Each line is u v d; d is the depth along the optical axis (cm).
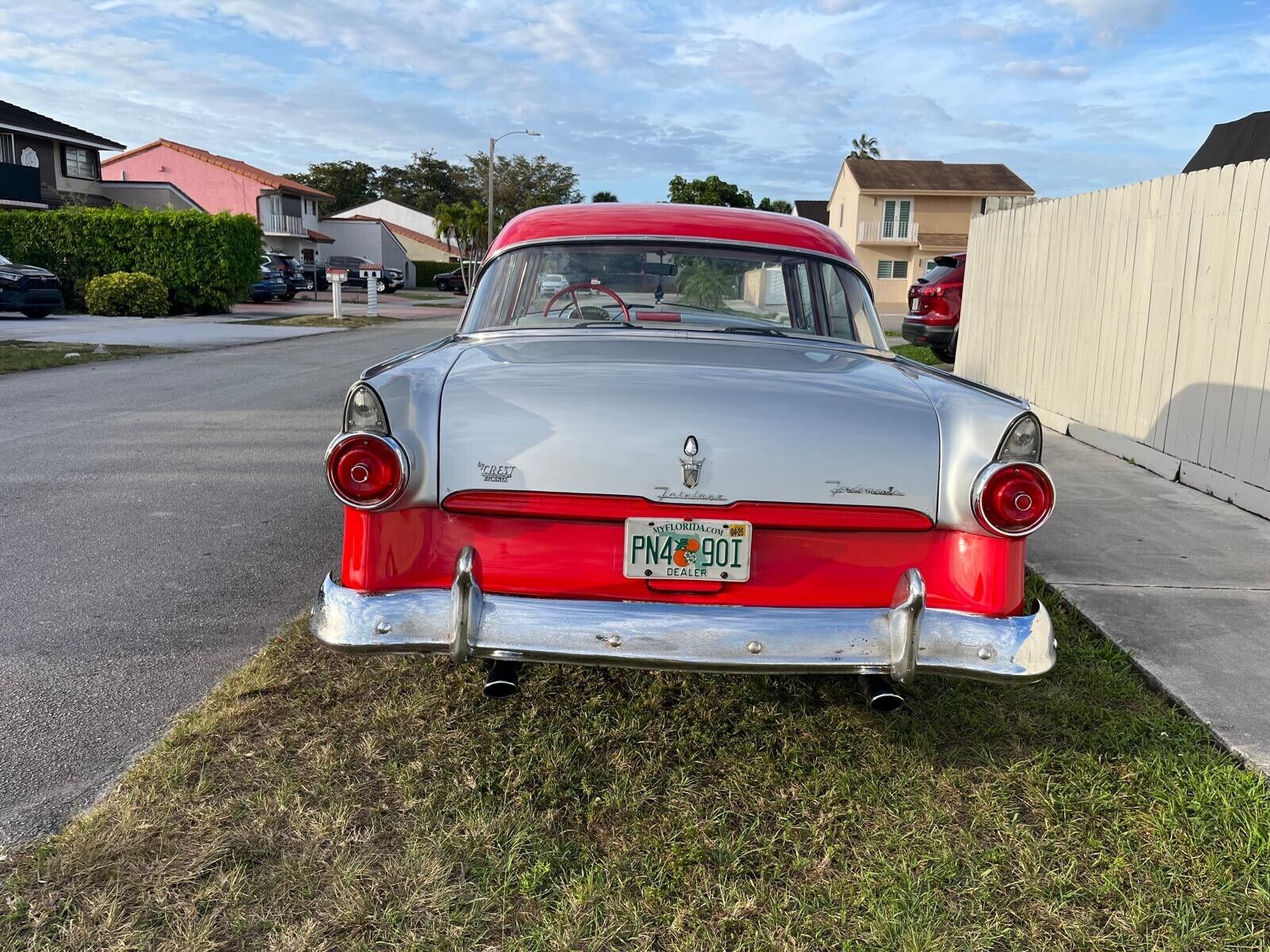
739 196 5975
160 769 257
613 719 297
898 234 4375
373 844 229
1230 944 202
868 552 238
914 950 199
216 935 197
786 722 298
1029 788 259
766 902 214
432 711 297
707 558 234
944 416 239
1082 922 209
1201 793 254
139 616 372
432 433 235
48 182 3309
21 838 228
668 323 345
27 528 488
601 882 219
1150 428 657
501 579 238
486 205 7575
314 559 446
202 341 1600
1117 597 398
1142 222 671
